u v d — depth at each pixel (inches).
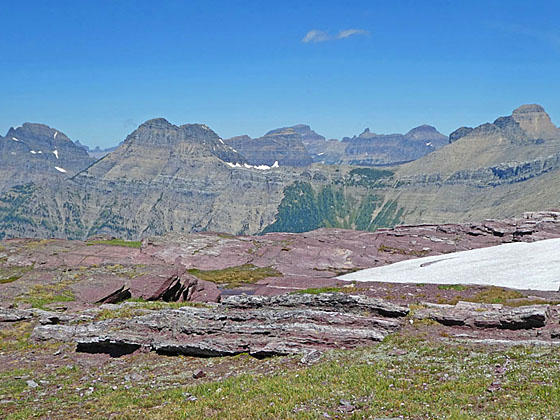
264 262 3870.6
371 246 4259.4
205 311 1624.0
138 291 2098.9
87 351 1493.6
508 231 4360.2
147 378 1198.3
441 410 781.9
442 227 4798.2
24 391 1122.7
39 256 3058.6
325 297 1562.5
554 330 1229.7
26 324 1739.7
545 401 769.6
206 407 895.1
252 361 1275.8
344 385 953.5
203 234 4431.6
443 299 2030.0
